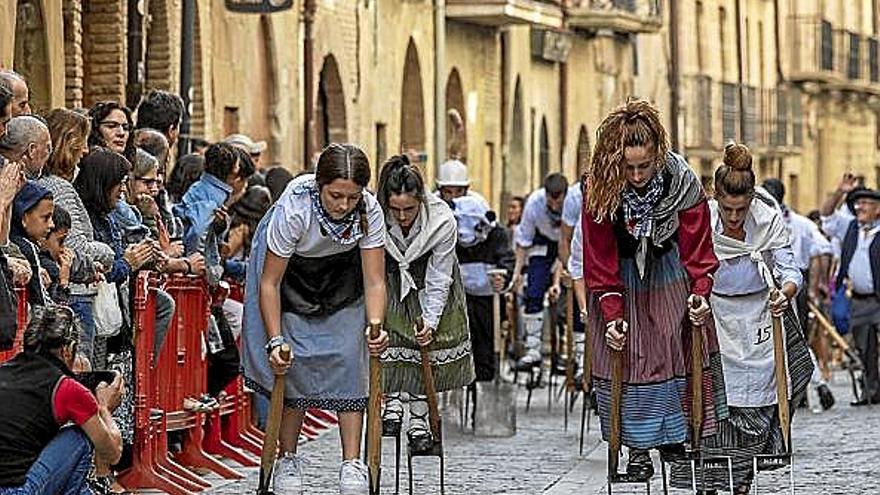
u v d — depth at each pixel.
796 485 18.22
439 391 17.38
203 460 18.22
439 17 45.81
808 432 23.58
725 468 15.31
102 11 27.75
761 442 15.51
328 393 14.64
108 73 27.83
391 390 17.09
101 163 16.14
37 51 25.02
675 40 66.56
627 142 14.05
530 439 22.28
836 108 85.50
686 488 15.21
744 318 15.62
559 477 18.81
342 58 40.16
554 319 25.55
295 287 14.64
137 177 17.56
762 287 15.68
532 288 25.91
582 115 58.75
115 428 12.44
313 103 38.28
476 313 22.59
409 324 17.17
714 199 15.84
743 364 15.52
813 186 82.50
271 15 35.66
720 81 70.56
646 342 14.44
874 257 28.22
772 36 77.88
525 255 26.11
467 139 49.12
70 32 26.48
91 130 17.14
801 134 80.38
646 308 14.48
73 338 12.41
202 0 31.66
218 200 19.03
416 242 17.05
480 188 50.12
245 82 34.47
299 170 37.62
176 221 18.80
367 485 14.52
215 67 32.66
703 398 14.66
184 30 26.56
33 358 12.27
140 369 16.38
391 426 17.09
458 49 48.47
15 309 13.25
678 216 14.31
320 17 38.59
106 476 14.23
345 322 14.66
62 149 15.65
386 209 17.05
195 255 17.92
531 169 54.28
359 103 41.41
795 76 79.69
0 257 13.23
